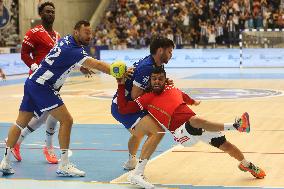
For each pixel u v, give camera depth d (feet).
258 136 49.65
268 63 145.89
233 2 159.74
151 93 33.71
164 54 33.06
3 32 158.81
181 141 33.45
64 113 35.53
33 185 32.78
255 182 33.30
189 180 34.01
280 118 60.70
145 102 33.60
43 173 36.27
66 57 34.73
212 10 161.89
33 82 35.68
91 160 40.34
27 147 45.70
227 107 70.13
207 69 146.30
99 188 32.04
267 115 63.05
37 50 40.14
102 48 155.84
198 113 64.80
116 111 35.40
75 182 33.55
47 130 39.27
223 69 145.18
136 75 33.32
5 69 130.93
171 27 160.76
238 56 147.64
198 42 158.61
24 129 39.55
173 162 39.29
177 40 157.38
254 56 146.72
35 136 50.93
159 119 33.27
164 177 34.88
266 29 147.95
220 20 157.99
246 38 148.87
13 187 32.27
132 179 32.50
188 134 32.94
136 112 34.24
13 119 63.00
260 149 43.70
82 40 34.99
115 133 52.39
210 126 32.50
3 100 83.05
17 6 163.43
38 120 39.37
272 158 40.34
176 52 151.74
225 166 37.88
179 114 33.12
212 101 76.54
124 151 43.68
